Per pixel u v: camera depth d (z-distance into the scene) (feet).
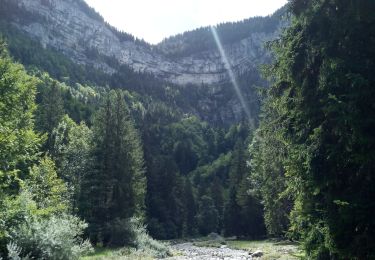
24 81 77.97
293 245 117.50
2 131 61.72
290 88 44.93
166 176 269.85
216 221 287.28
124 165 152.25
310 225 39.81
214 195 308.81
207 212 286.87
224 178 385.70
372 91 32.68
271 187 121.08
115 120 155.84
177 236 261.24
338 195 35.50
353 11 36.17
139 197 163.32
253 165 160.35
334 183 36.42
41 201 92.32
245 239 213.66
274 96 47.85
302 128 41.60
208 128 554.87
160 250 124.88
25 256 52.54
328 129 37.24
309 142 39.09
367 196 32.89
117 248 116.16
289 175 43.04
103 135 151.53
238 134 491.31
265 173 120.06
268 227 134.92
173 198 267.59
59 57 634.02
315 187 37.42
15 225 56.54
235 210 241.55
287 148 46.34
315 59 41.09
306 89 41.39
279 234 146.10
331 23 38.40
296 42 42.70
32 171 101.40
